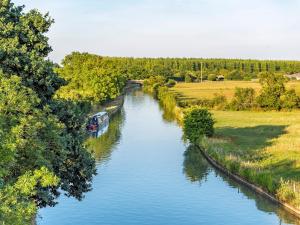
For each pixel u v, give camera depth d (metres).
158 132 101.31
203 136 82.69
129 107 159.75
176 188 56.88
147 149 81.56
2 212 21.75
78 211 48.22
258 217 47.16
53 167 37.16
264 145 78.25
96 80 139.38
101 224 44.97
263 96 138.00
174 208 49.78
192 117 84.06
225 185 58.53
